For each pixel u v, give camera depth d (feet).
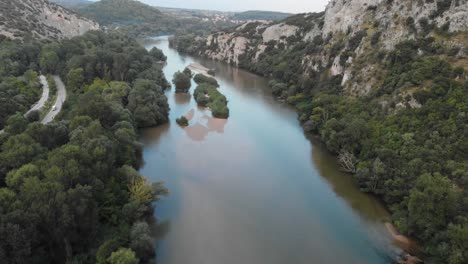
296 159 274.57
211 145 296.51
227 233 185.37
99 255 142.41
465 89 224.12
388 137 235.61
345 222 197.57
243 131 331.57
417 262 164.04
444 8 283.79
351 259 169.58
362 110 286.46
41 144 206.49
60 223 138.51
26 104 298.35
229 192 224.53
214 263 163.94
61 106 309.63
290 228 191.52
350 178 244.42
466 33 254.47
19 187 153.99
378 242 180.65
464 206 164.86
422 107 236.43
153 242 166.81
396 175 207.00
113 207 177.27
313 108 346.13
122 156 230.89
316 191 228.84
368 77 313.73
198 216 198.80
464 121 208.85
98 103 265.95
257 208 208.74
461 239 146.10
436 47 265.75
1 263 121.39
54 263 147.13
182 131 326.03
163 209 204.03
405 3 320.29
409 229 177.68
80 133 213.05
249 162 267.18
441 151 200.85
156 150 282.97
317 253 173.27
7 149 187.21
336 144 269.64
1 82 329.93
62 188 150.20
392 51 300.81
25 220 132.57
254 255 170.40
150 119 326.24
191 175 244.63
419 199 169.89
